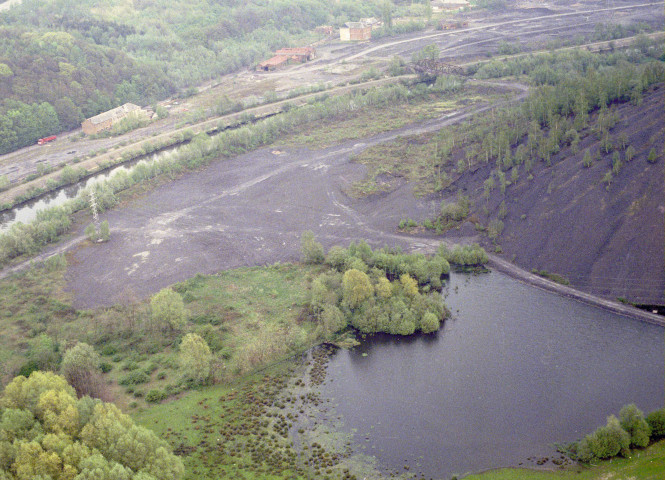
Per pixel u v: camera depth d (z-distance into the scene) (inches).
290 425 5201.8
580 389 5433.1
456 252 7637.8
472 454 4840.1
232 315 6796.3
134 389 5629.9
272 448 4938.5
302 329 6446.9
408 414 5295.3
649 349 5846.5
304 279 7445.9
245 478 4613.7
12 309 7012.8
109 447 4350.4
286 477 4621.1
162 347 6274.6
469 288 7106.3
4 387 5511.8
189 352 5738.2
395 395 5526.6
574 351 5905.5
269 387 5689.0
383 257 7367.1
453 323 6496.1
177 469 4397.1
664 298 6446.9
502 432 5039.4
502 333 6264.8
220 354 6102.4
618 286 6722.4
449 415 5255.9
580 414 5162.4
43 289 7436.0
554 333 6190.9
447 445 4940.9
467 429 5093.5
